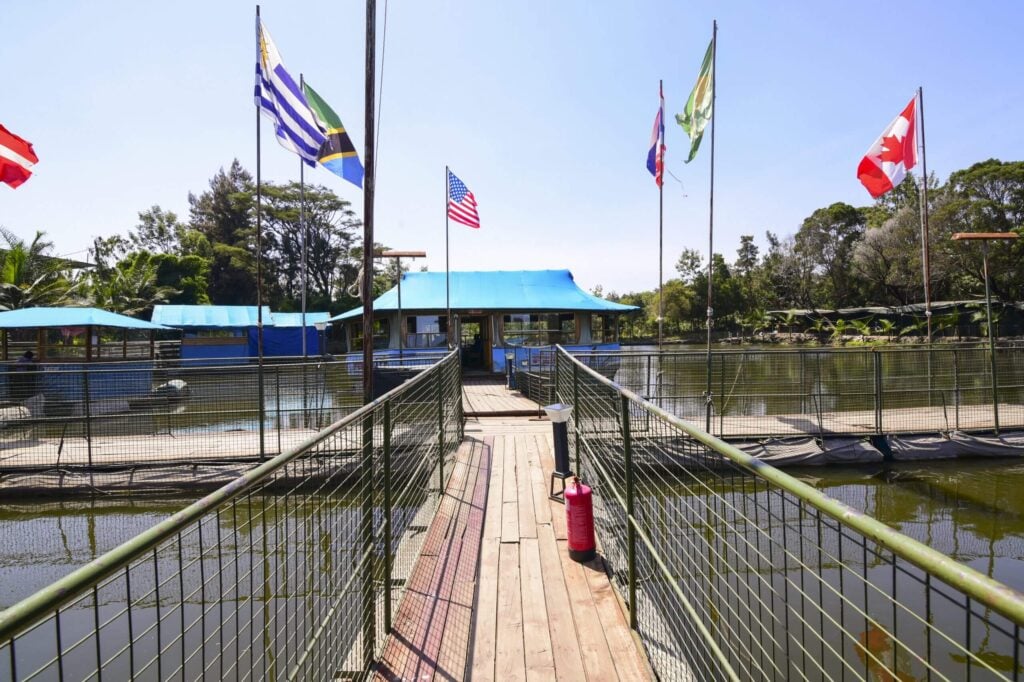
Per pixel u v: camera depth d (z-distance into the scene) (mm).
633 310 20188
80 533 7445
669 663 3133
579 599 3990
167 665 4031
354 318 20078
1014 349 10180
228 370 9086
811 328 45469
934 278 41656
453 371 8117
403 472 4613
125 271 38719
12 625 1020
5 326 14961
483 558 4668
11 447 9453
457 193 15758
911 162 12539
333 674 2609
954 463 9320
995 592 902
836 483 8594
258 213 9227
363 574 3113
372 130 7559
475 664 3236
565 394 7426
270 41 9477
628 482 3492
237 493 1793
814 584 4531
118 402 11328
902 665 3771
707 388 9539
